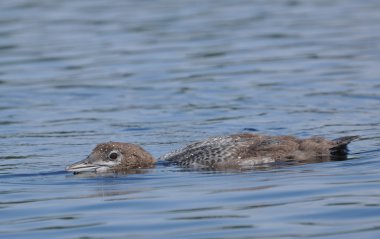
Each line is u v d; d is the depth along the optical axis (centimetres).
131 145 1552
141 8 3198
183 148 1595
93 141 1756
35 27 2934
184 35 2769
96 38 2764
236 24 2912
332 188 1296
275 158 1508
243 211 1202
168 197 1298
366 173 1384
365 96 2041
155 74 2338
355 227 1108
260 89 2150
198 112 1972
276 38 2697
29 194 1361
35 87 2253
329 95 2062
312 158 1520
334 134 1728
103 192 1356
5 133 1841
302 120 1862
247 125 1842
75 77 2338
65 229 1156
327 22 2902
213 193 1306
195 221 1164
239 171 1459
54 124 1909
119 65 2442
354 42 2608
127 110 2012
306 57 2462
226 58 2481
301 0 3303
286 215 1173
